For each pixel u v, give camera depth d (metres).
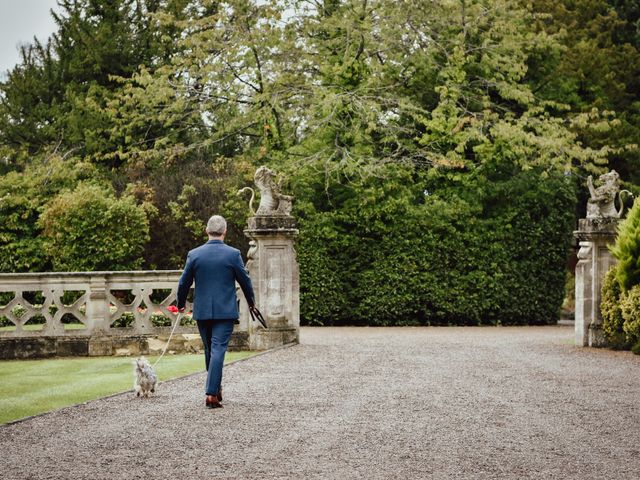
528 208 22.41
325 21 22.67
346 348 13.40
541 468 5.31
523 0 27.78
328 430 6.50
